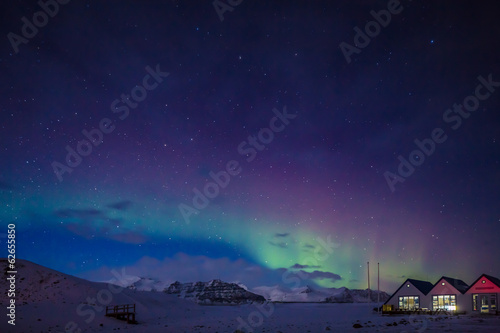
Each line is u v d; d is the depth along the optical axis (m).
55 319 32.88
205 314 56.16
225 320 41.72
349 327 28.80
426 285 52.91
